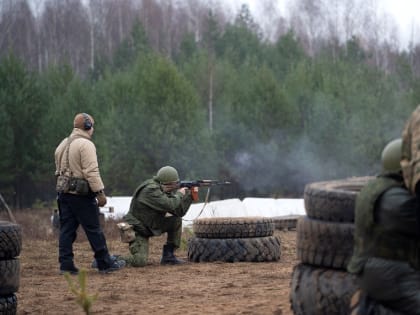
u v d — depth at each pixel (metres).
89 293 13.23
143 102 62.06
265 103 67.06
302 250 8.75
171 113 62.06
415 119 6.98
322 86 70.88
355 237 7.47
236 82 71.31
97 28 123.94
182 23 131.75
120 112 62.41
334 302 8.29
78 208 15.71
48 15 124.06
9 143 58.31
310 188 8.80
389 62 123.00
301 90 69.50
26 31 123.31
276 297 11.92
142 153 61.59
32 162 59.75
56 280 15.27
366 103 67.88
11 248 10.77
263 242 17.70
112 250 21.92
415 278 7.07
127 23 126.75
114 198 41.75
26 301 12.77
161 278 15.08
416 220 6.99
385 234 7.14
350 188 9.26
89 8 124.81
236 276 15.09
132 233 17.02
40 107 61.00
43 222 39.28
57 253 21.55
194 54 81.06
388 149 7.37
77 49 120.81
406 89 79.44
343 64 78.12
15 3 123.38
